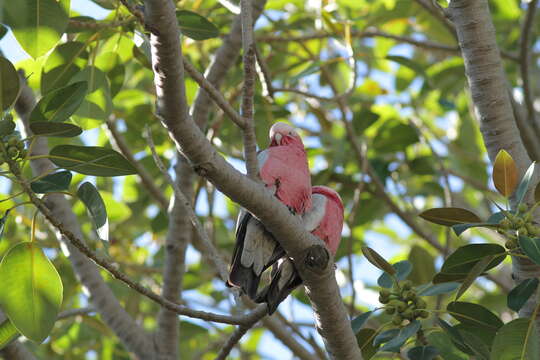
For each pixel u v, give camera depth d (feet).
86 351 36.68
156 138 37.70
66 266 36.19
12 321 19.95
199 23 24.03
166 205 35.32
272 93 29.32
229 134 37.19
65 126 18.06
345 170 39.70
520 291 20.72
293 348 32.35
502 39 42.01
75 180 37.06
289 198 20.59
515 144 23.15
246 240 19.16
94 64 26.89
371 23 36.01
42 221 36.04
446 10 24.61
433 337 22.62
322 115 40.27
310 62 37.78
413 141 37.96
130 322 29.37
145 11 14.48
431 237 37.73
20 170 18.98
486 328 21.99
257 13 31.48
